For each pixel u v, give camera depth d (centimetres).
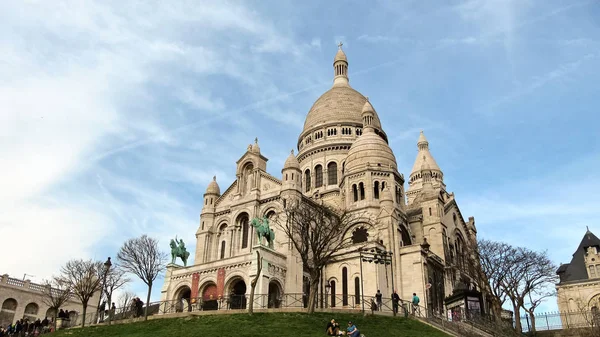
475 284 7475
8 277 8125
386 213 7562
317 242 5600
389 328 4638
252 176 7869
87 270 7719
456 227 9150
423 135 12356
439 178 11562
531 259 6881
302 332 4228
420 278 6944
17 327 6234
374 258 5844
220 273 6412
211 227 7944
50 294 7569
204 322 4712
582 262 9069
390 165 8481
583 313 6775
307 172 10100
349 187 8356
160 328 4738
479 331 5288
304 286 6838
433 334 4516
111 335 4738
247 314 4884
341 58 12169
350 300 6706
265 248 6250
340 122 10344
